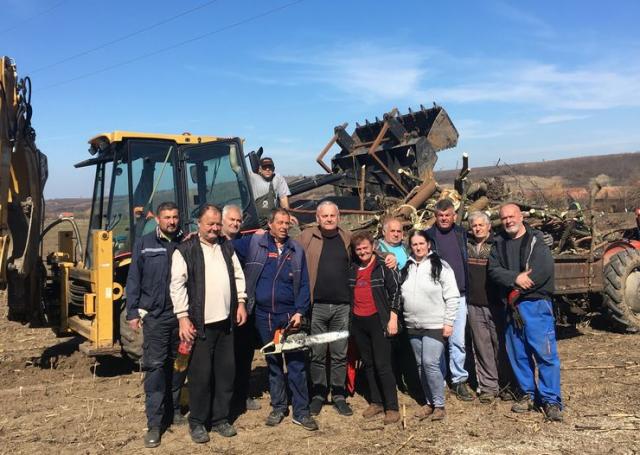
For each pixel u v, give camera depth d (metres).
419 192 8.59
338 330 5.24
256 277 4.98
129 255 6.64
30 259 7.01
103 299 6.37
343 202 9.41
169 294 4.68
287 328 4.92
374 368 5.26
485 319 5.54
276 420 5.02
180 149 6.94
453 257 5.57
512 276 5.06
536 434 4.70
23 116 6.99
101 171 7.40
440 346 5.07
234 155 7.14
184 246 4.62
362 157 10.50
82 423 5.11
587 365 6.71
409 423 5.03
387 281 5.11
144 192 6.72
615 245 8.88
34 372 6.89
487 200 8.38
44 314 7.82
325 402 5.59
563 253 8.33
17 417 5.29
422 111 10.42
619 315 8.25
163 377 4.74
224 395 4.80
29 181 7.07
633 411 5.15
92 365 7.17
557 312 8.33
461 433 4.77
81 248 7.81
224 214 5.08
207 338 4.66
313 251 5.22
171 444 4.65
